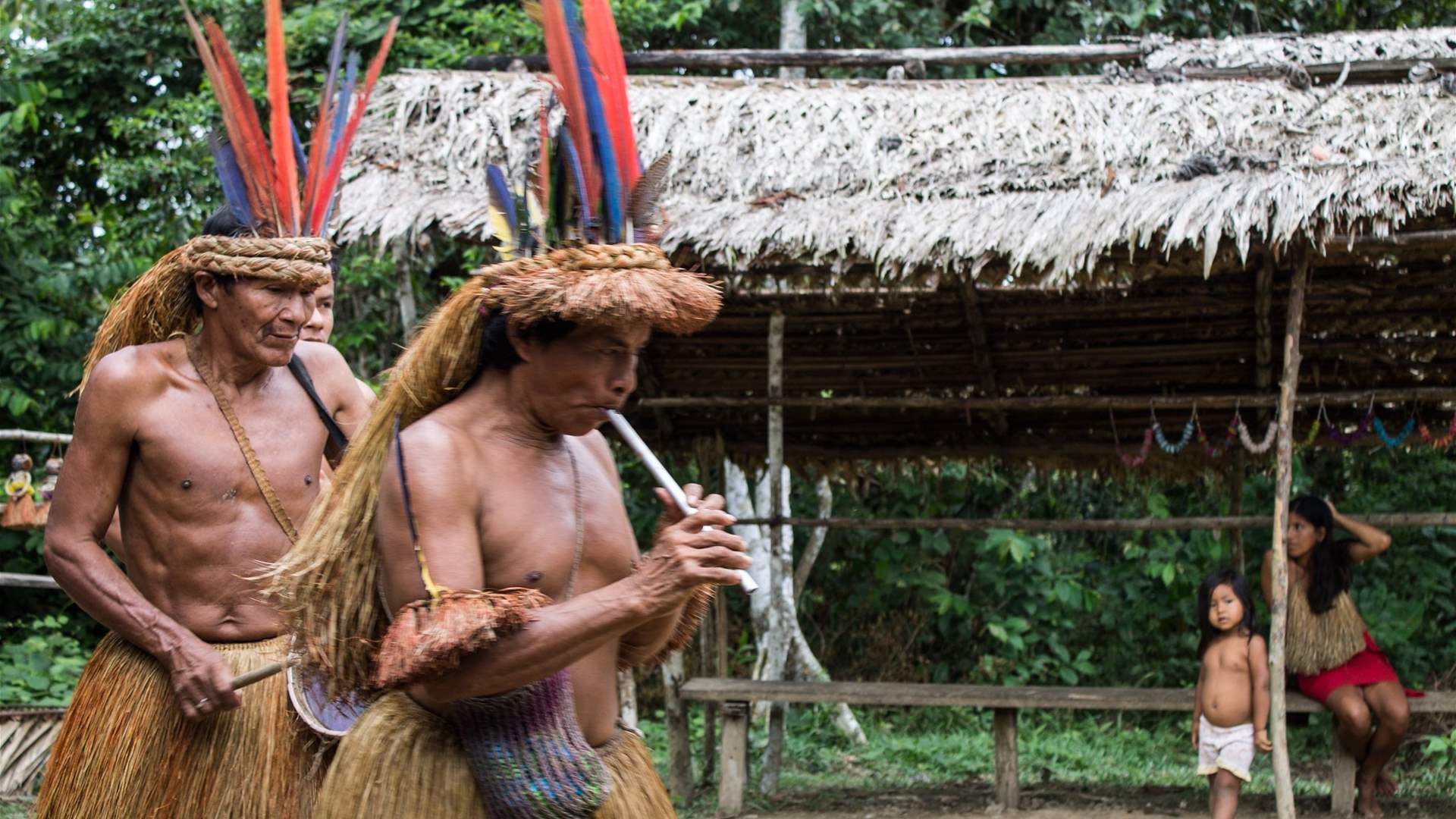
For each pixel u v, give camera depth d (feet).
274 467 10.49
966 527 20.93
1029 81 20.72
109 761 9.78
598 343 6.90
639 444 7.16
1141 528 20.25
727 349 22.61
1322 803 20.80
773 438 21.49
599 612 6.69
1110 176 17.89
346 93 10.79
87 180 33.55
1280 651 17.60
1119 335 21.56
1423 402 21.74
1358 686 19.58
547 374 7.05
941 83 20.97
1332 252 17.61
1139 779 23.62
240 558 10.28
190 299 10.55
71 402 29.48
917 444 23.57
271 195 10.23
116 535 11.69
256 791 9.70
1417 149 17.11
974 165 18.81
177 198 30.60
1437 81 18.47
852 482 24.89
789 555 27.30
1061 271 16.83
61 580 9.96
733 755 20.25
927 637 31.22
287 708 9.50
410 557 6.88
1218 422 22.38
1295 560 20.12
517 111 20.22
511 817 7.06
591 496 7.55
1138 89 19.48
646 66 21.68
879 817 20.06
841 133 19.67
